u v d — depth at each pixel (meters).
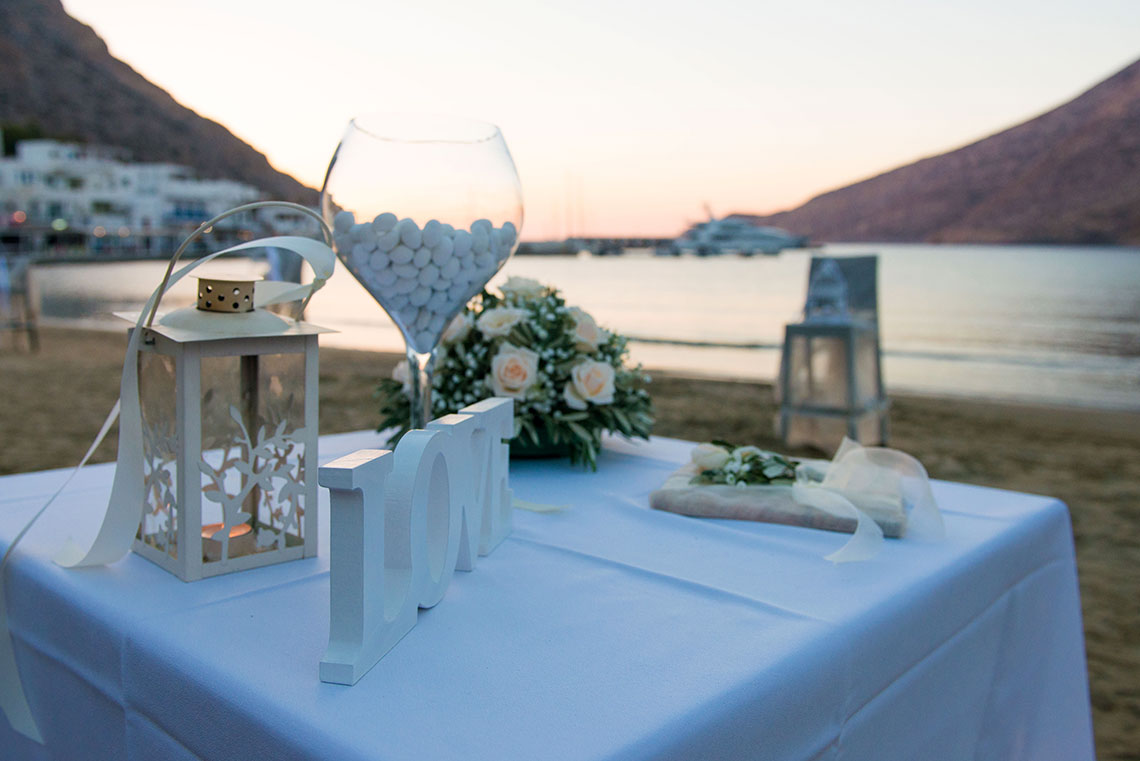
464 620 0.61
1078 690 1.09
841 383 4.08
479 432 0.76
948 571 0.76
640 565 0.75
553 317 1.21
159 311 0.71
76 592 0.66
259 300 0.75
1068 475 4.29
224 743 0.50
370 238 0.77
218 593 0.66
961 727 0.82
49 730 0.73
